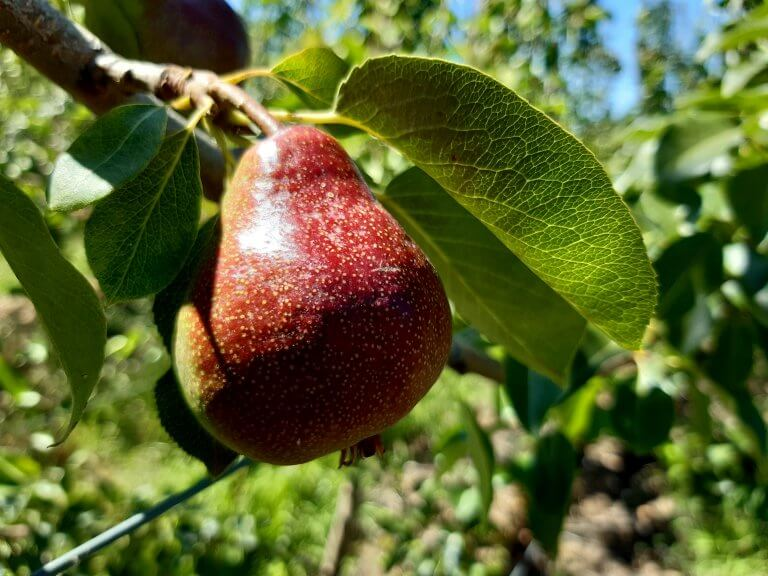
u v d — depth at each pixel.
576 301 0.14
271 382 0.12
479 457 0.25
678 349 0.26
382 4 0.71
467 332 0.27
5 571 0.35
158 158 0.13
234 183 0.13
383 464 0.64
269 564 0.48
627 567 0.76
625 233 0.12
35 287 0.12
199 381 0.12
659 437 0.28
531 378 0.23
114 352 0.46
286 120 0.14
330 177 0.13
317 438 0.12
